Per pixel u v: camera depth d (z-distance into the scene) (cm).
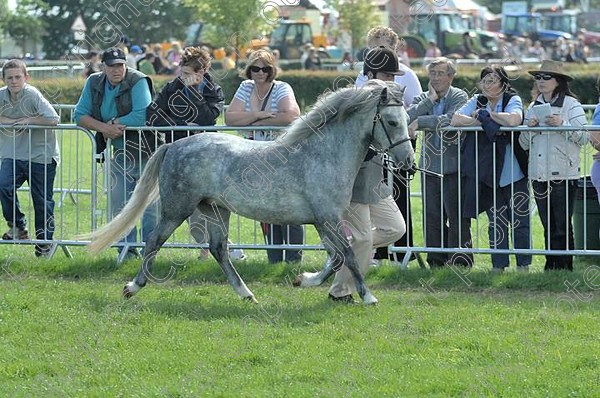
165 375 717
